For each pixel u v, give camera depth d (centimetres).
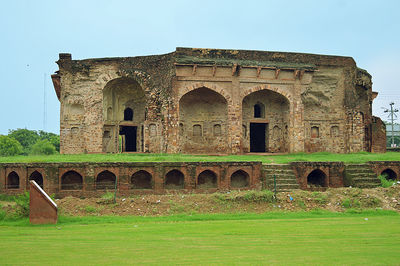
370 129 3048
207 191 1922
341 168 2048
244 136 2836
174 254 832
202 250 869
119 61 2688
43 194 1293
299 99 2752
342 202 1596
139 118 2902
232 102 2647
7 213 1391
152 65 2669
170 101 2569
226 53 2717
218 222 1302
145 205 1518
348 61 2873
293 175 1986
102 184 1920
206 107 2809
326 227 1177
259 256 812
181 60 2556
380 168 2122
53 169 1866
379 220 1320
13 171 1928
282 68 2684
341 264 747
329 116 2891
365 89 3044
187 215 1444
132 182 1973
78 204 1496
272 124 2886
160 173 1897
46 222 1287
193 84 2611
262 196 1593
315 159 2239
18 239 1004
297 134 2739
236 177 2048
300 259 786
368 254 825
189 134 2795
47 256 813
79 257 807
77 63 2697
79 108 2727
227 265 748
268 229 1146
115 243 946
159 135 2586
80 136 2709
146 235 1055
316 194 1661
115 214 1451
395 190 1708
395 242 950
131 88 2839
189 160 2045
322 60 2839
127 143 3111
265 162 2122
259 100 2880
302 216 1425
